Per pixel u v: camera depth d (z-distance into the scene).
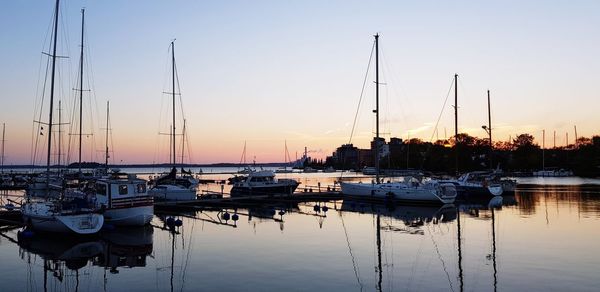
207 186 87.81
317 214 40.22
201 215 39.97
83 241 27.50
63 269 20.77
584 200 48.53
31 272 20.30
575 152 136.88
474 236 27.62
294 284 17.59
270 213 41.28
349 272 19.41
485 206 45.09
